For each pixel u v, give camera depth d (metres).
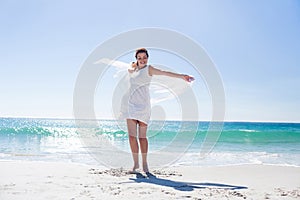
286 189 3.32
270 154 8.91
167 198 2.74
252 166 5.46
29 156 7.05
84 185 3.23
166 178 3.91
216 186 3.44
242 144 12.29
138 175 4.01
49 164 5.00
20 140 12.92
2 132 17.42
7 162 5.25
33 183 3.29
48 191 2.91
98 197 2.72
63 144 10.92
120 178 3.73
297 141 13.48
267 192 3.13
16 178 3.60
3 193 2.80
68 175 3.87
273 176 4.37
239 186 3.48
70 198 2.66
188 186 3.36
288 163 6.92
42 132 17.91
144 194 2.87
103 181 3.50
